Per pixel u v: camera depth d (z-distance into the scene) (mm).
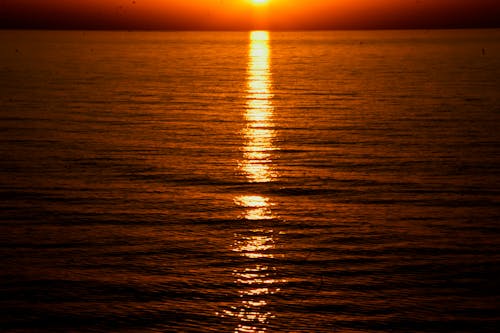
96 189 28797
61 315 17297
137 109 53438
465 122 44875
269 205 26672
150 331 16531
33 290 18625
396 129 42594
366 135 40750
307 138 40125
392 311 17406
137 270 20062
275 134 41656
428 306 17656
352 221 24531
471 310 17422
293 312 17453
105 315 17312
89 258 20953
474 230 23406
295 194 28219
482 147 36812
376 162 33594
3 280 19219
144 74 88125
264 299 18156
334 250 21672
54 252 21422
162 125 45469
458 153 35344
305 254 21391
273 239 22766
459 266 20203
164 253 21438
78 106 54844
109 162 33875
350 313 17328
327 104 55531
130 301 18078
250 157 35156
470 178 30312
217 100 59719
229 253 21469
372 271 19922
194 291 18688
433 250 21531
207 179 30672
